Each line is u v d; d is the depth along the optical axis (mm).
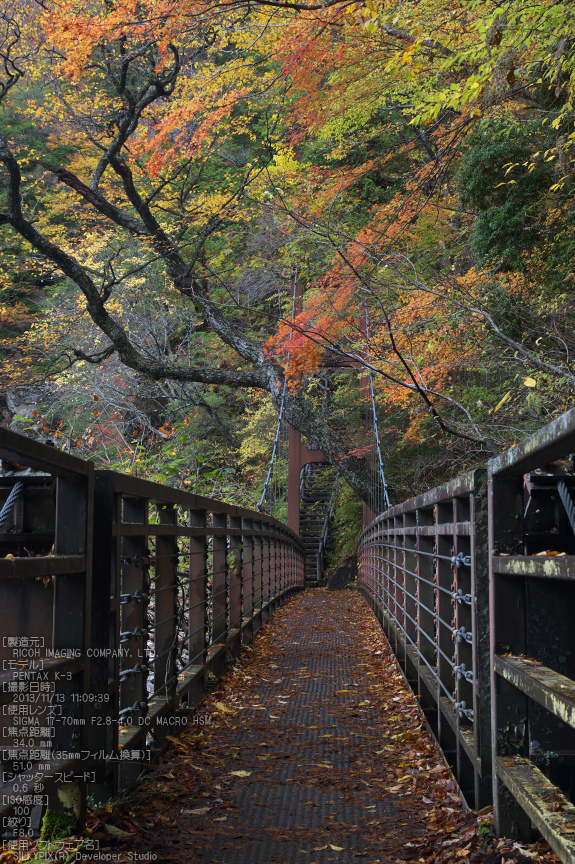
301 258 13984
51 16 8766
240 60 8883
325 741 4695
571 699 1776
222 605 6570
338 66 8320
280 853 2912
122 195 16750
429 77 8336
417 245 11484
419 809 3432
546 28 5648
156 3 8008
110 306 18203
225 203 14812
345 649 8523
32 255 17547
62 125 14930
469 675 3262
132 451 9406
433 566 4977
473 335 8898
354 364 15664
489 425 8023
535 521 3209
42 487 3162
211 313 17875
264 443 22969
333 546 27312
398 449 16938
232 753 4383
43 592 2949
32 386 18344
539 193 8836
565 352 7906
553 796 2129
